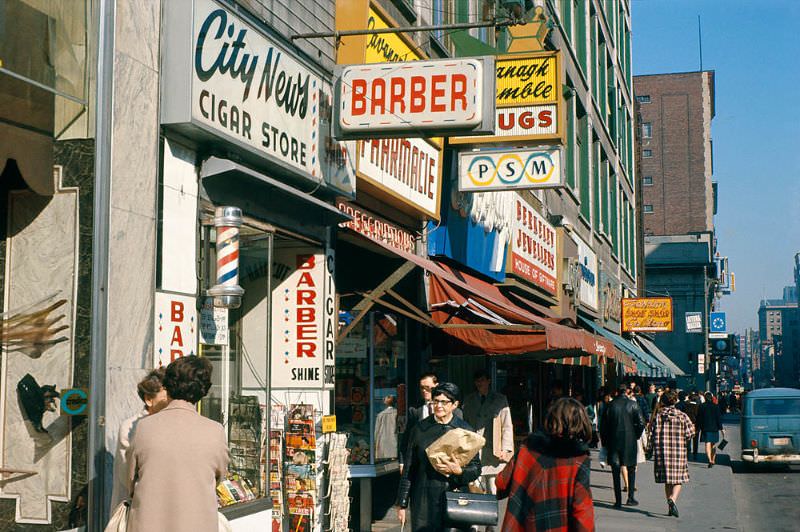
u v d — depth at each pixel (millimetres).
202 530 4945
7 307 6422
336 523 9859
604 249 37812
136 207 6758
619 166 45125
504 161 14844
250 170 7945
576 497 5730
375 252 12391
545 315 18812
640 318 42281
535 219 22219
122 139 6629
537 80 14641
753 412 23031
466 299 13781
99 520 6160
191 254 7465
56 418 6270
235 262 7520
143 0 6977
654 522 13094
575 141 29922
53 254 6391
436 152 13789
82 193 6387
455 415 7773
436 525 7379
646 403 24828
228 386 8180
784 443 22719
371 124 9500
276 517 9422
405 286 13406
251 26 8164
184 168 7434
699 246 84250
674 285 84938
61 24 6332
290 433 9617
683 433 13828
